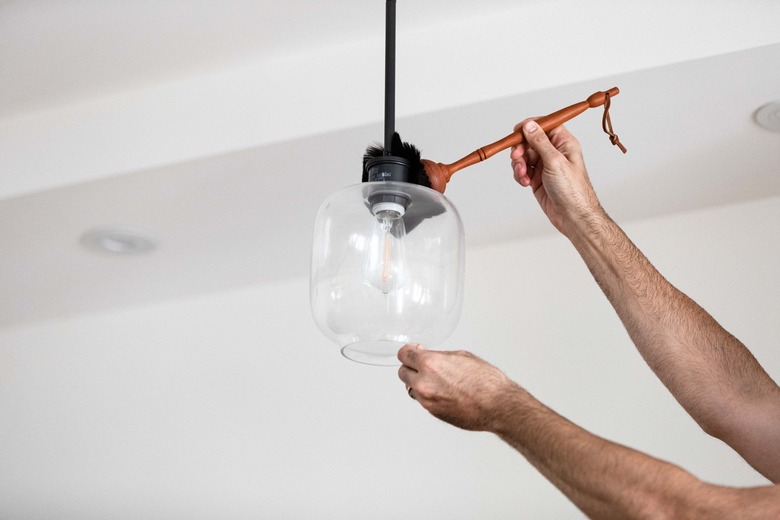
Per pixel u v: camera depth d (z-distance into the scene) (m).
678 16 1.87
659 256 2.58
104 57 2.07
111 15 1.93
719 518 0.91
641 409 2.52
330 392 2.77
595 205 1.41
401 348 1.11
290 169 2.18
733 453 2.43
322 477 2.70
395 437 2.69
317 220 1.09
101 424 2.87
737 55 1.83
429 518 2.60
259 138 2.08
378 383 2.75
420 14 1.97
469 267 2.74
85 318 2.97
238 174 2.21
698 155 2.27
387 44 1.14
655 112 2.06
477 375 1.09
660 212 2.59
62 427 2.88
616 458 0.97
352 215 1.05
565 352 2.62
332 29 2.01
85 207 2.33
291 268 2.77
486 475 2.60
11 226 2.42
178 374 2.87
